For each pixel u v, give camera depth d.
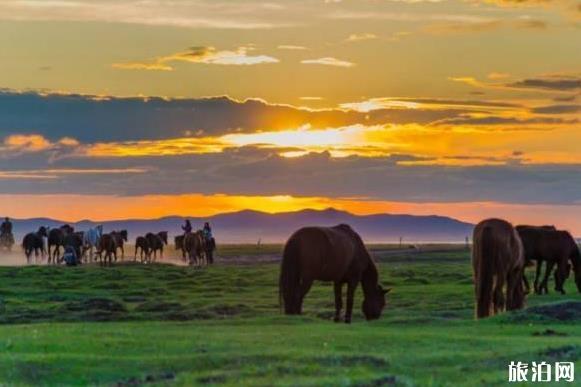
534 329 43.00
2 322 56.38
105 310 60.84
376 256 180.00
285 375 30.42
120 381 30.19
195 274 105.88
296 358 32.72
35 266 115.75
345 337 38.31
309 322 46.66
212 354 33.38
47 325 45.41
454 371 31.91
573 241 71.06
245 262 148.88
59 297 76.19
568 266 71.19
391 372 31.41
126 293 82.06
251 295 80.81
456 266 132.12
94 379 30.59
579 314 46.44
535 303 63.66
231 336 38.38
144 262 131.75
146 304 65.38
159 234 149.62
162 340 36.62
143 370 31.50
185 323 46.75
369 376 30.23
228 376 30.33
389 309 64.31
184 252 139.88
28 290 81.50
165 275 102.88
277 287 89.69
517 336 40.41
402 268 123.00
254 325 44.78
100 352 34.06
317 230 50.47
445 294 74.50
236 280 96.88
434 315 58.09
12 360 31.89
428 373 31.56
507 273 52.94
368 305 52.78
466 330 42.78
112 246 124.06
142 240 141.38
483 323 45.91
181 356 33.03
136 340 36.41
